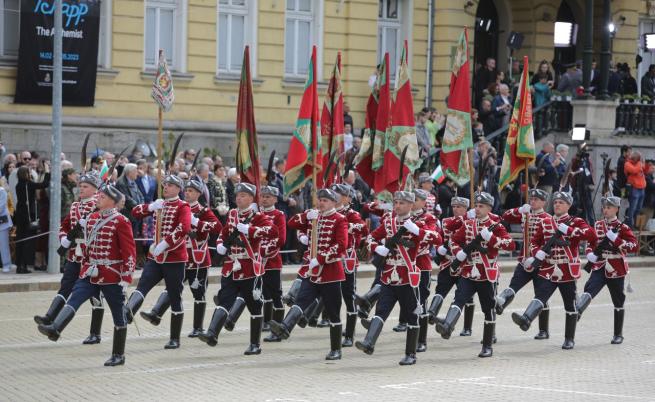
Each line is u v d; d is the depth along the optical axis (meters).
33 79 60.03
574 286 37.59
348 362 33.62
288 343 36.75
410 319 33.25
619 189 65.50
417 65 74.31
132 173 49.34
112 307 31.75
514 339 39.16
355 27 71.25
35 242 50.84
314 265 33.25
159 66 36.28
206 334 33.34
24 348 34.34
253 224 34.44
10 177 51.22
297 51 70.06
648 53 84.38
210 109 66.38
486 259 35.44
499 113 66.94
